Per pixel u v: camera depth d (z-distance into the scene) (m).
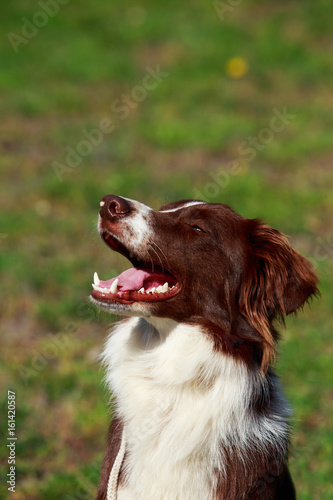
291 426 6.69
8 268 13.08
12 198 16.30
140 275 6.44
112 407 6.83
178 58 26.36
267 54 26.70
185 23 29.56
